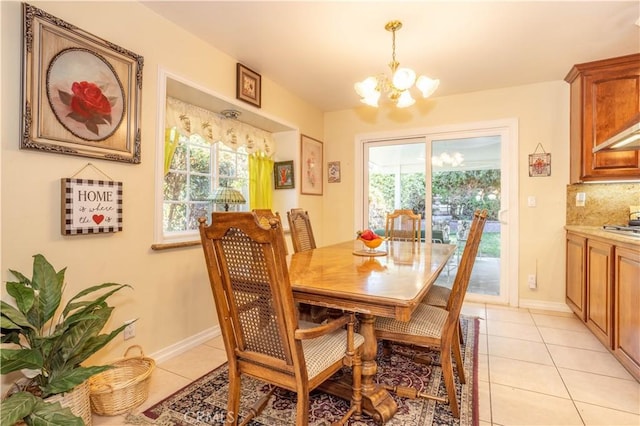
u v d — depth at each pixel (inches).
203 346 99.3
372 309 52.0
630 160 108.9
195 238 103.7
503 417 63.8
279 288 46.4
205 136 114.1
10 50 59.4
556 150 129.9
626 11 84.0
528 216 134.3
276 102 134.7
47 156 64.7
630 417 63.9
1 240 58.7
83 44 69.5
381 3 81.5
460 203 148.6
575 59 111.0
